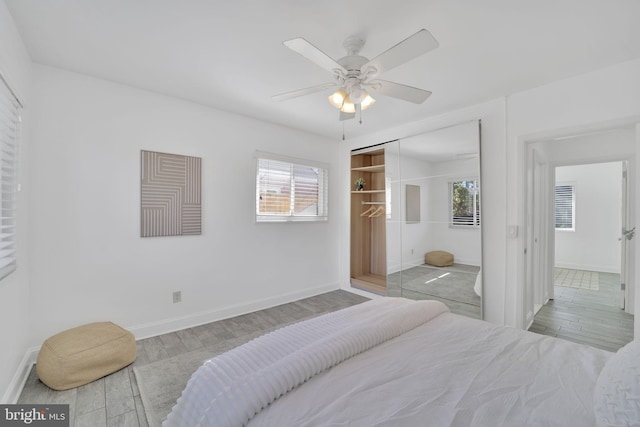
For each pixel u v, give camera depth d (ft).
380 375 3.66
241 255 11.18
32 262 7.24
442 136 10.75
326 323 5.00
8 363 5.78
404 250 12.13
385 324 4.89
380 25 5.80
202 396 3.37
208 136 10.25
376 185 15.33
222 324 10.12
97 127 8.17
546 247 12.53
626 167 11.58
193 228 9.89
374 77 6.07
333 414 2.93
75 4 5.25
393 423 2.80
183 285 9.72
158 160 9.17
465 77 8.01
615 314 11.21
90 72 7.86
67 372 6.24
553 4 5.21
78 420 5.37
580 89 7.86
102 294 8.25
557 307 12.01
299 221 13.04
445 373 3.71
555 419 2.88
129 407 5.74
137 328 8.82
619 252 18.34
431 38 4.64
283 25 5.82
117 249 8.48
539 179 11.87
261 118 11.44
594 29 5.93
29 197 7.16
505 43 6.43
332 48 6.59
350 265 14.48
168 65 7.46
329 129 12.85
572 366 3.84
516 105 9.01
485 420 2.87
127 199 8.64
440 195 10.84
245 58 7.09
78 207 7.89
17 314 6.35
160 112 9.22
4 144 5.69
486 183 9.65
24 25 5.86
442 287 10.79
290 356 3.77
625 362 2.83
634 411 2.39
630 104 7.14
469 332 5.01
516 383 3.49
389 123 11.96
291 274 12.84
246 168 11.28
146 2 5.20
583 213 19.53
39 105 7.35
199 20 5.70
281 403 3.15
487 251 9.66
